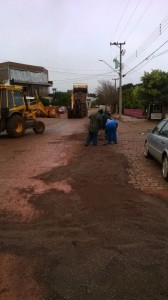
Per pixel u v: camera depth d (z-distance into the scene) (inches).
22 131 744.3
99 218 226.1
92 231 204.4
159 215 233.5
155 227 211.5
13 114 717.9
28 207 247.4
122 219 224.5
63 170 371.6
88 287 145.5
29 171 369.4
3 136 759.7
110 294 140.5
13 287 146.7
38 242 189.9
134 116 1988.2
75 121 1433.3
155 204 258.1
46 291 143.4
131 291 142.3
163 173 341.4
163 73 1419.8
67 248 181.9
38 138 720.3
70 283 148.6
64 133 844.0
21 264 165.6
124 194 282.5
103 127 646.5
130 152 512.7
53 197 271.1
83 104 1788.9
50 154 488.7
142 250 178.7
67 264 164.7
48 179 331.0
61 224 215.9
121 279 150.9
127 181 329.4
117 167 389.1
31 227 211.5
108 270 158.4
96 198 269.6
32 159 447.5
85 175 347.3
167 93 1429.6
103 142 642.8
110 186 306.0
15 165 405.7
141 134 845.2
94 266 162.2
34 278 153.3
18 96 741.3
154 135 402.6
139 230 206.4
